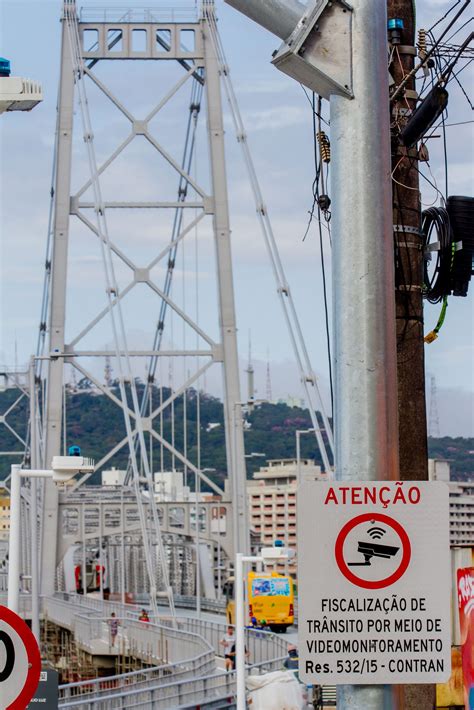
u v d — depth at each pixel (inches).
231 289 4552.2
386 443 378.0
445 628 367.9
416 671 366.9
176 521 5826.8
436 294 724.0
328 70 388.8
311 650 366.3
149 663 3371.1
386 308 383.6
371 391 379.2
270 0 392.8
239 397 4471.0
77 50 4714.6
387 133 390.9
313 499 370.9
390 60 709.9
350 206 386.6
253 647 2957.7
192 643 2920.8
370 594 368.5
